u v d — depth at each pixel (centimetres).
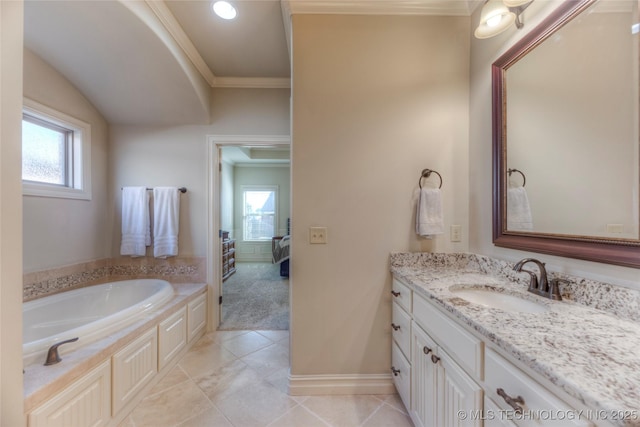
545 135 113
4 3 80
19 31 83
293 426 139
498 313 88
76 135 219
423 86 165
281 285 419
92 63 192
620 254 84
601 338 71
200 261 254
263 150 545
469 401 86
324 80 163
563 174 105
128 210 246
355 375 165
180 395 162
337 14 163
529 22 121
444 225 166
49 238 196
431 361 112
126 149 251
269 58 224
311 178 163
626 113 84
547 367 58
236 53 217
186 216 254
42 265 191
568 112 103
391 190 165
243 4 167
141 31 168
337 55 163
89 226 229
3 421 82
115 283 226
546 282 107
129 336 148
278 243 473
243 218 630
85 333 134
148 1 163
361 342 166
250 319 282
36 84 184
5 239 81
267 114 257
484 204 152
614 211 87
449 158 166
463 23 165
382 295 166
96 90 217
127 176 251
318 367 164
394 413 148
